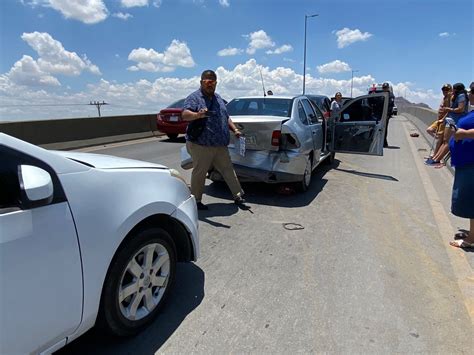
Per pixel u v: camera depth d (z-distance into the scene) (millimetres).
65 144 11562
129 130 14508
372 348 2451
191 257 3131
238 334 2576
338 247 4102
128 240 2396
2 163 1748
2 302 1629
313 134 6633
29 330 1757
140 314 2574
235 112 6688
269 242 4215
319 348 2443
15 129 10141
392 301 3020
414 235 4500
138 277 2510
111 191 2242
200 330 2615
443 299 3064
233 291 3141
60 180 1941
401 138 15805
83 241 2004
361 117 8211
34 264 1752
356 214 5277
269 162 5711
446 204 5863
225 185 6828
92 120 12688
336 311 2863
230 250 3980
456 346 2486
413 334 2602
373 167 8953
